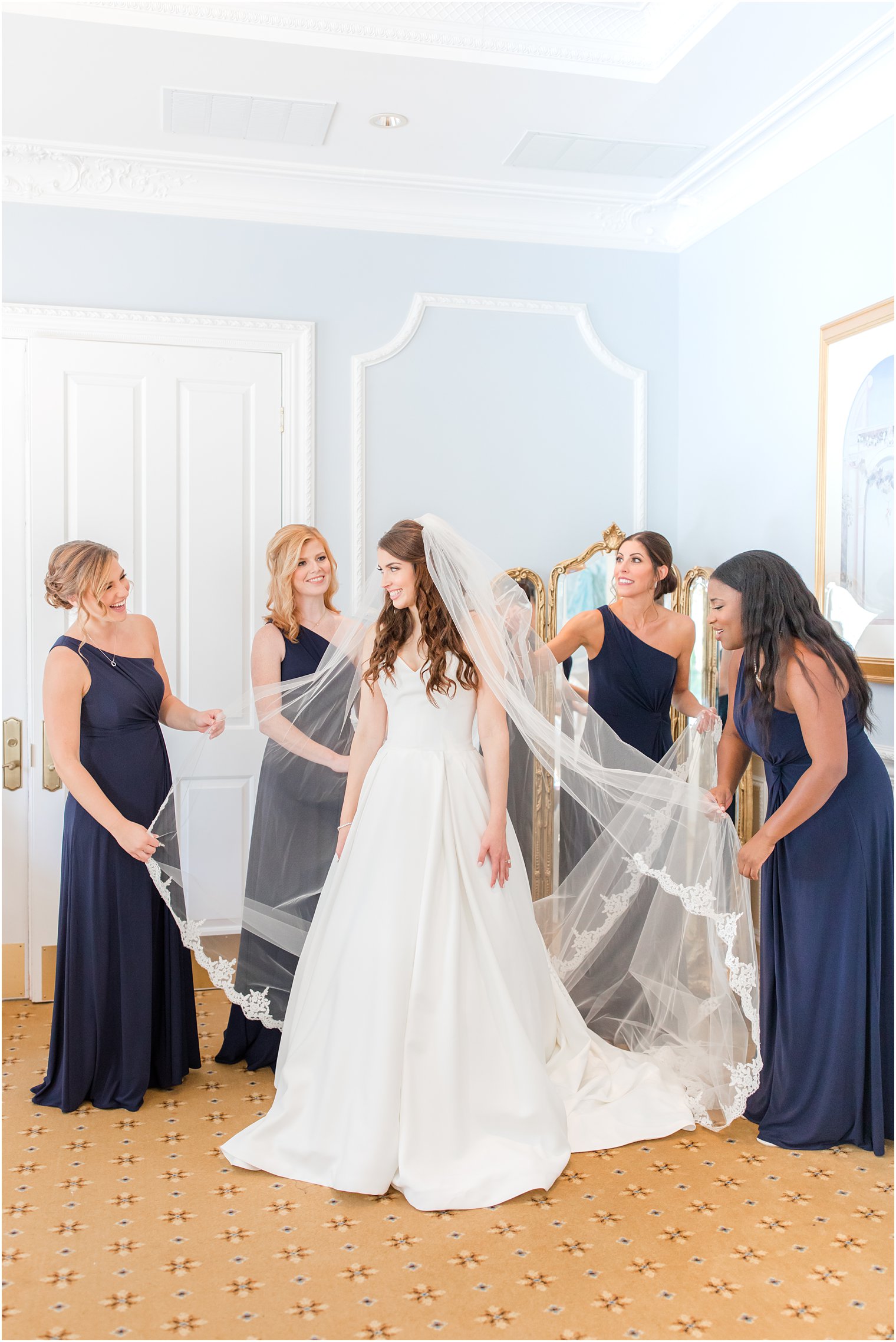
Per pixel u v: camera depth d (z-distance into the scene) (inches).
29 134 145.1
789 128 141.4
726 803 114.6
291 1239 89.2
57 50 124.0
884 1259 87.1
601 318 172.9
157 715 123.1
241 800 120.3
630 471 174.9
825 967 106.0
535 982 108.0
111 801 117.7
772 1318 79.4
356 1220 92.2
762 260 151.9
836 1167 102.7
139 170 152.8
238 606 159.2
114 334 153.4
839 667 104.3
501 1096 99.4
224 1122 112.3
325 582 127.2
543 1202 95.4
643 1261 86.3
